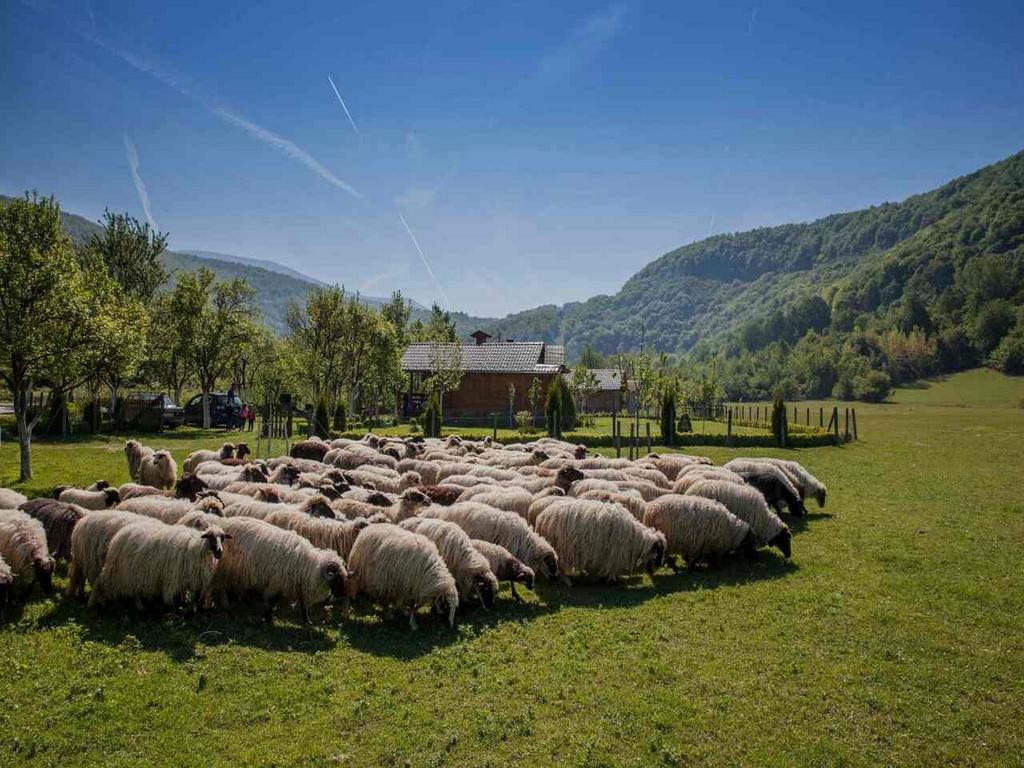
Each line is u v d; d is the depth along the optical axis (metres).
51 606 10.91
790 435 41.66
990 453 37.25
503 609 11.84
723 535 14.35
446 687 8.76
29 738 7.22
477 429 47.06
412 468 20.70
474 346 62.75
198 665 9.10
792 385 158.25
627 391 75.00
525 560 13.03
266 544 10.81
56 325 22.59
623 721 7.98
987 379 150.12
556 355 67.19
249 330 49.38
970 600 12.41
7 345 21.55
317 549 11.26
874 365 161.88
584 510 13.46
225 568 10.98
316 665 9.32
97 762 6.92
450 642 10.27
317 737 7.53
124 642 9.65
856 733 7.85
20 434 22.86
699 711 8.24
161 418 44.03
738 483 16.56
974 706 8.50
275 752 7.20
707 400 79.31
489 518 13.30
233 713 7.94
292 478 18.45
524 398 57.09
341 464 21.89
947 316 181.38
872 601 12.29
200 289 47.06
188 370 50.06
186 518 11.57
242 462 20.53
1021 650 10.17
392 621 11.14
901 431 55.62
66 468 25.41
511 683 8.91
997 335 159.62
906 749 7.56
